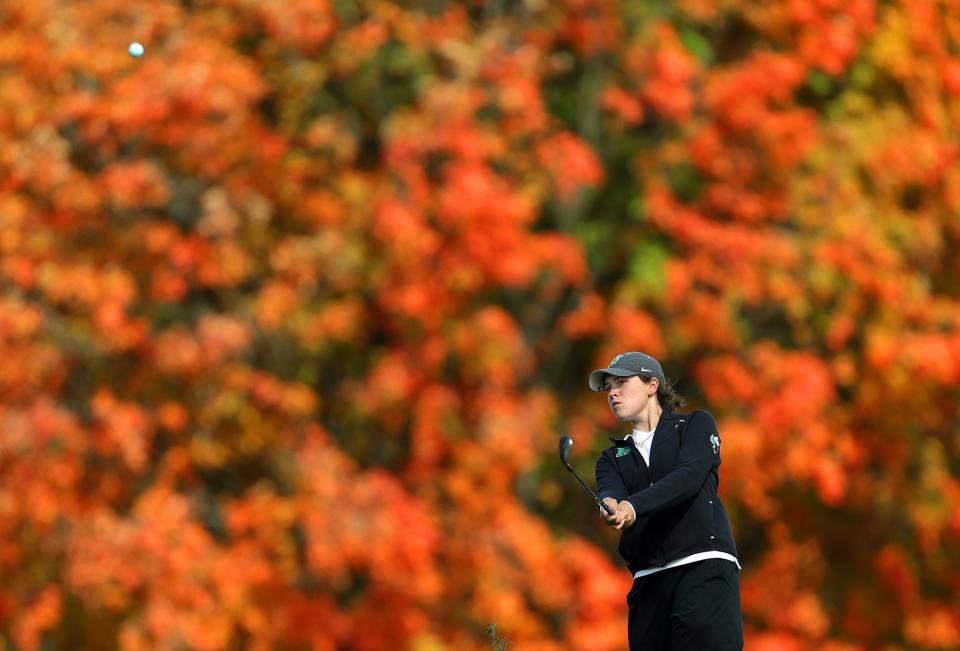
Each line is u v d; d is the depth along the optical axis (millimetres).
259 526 51469
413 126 52938
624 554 22312
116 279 51969
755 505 56812
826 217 55969
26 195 53000
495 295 58562
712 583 21688
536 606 55031
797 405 54000
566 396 59625
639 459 22453
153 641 50000
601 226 58688
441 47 55031
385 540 50031
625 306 55344
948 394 60406
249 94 53469
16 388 51812
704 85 57031
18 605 50875
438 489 53750
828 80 60438
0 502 49812
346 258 52656
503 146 53719
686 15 58344
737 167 56812
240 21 56031
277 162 54219
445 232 53000
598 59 58625
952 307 58406
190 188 56062
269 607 51219
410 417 54188
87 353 53531
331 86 59156
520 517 52188
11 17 53562
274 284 53344
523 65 54719
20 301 51406
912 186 60250
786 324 60688
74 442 50750
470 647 51438
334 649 52000
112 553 49875
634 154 59094
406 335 53469
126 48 53281
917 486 59500
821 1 56781
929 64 58656
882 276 55875
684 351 56719
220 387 52531
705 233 55312
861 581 61688
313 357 56688
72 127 54250
